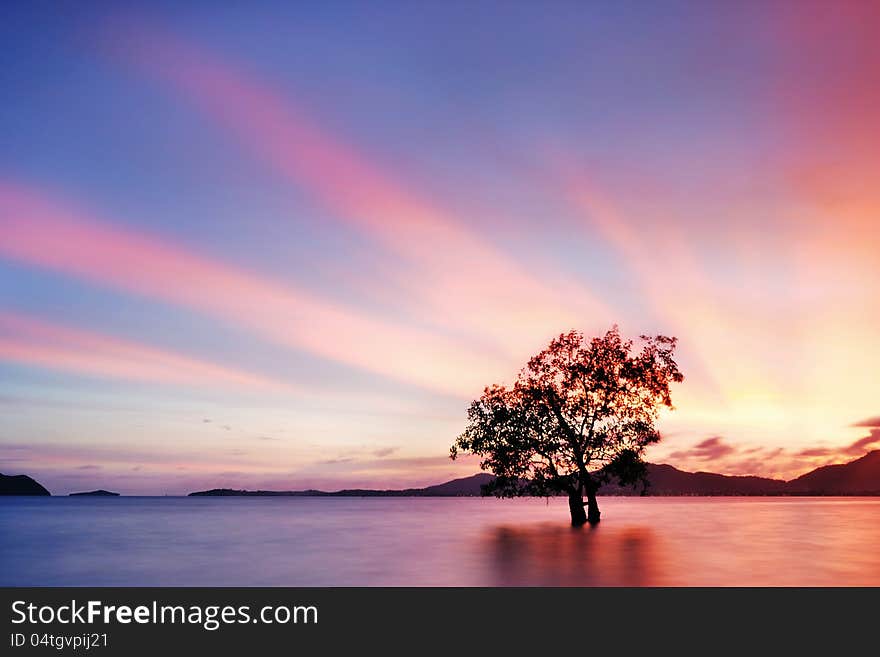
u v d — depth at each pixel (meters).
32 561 34.47
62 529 67.06
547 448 57.97
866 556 34.28
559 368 59.56
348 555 36.19
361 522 81.06
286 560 33.94
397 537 50.34
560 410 58.72
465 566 30.19
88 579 27.52
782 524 69.75
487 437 58.28
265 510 155.50
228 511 146.38
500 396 59.50
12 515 116.06
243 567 31.06
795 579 25.72
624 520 77.75
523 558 33.06
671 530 55.47
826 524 70.50
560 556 33.84
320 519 92.75
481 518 90.75
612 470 58.03
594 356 59.25
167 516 109.69
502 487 58.50
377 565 31.22
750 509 145.50
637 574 27.20
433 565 30.84
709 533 52.09
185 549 41.34
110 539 51.00
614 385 58.12
